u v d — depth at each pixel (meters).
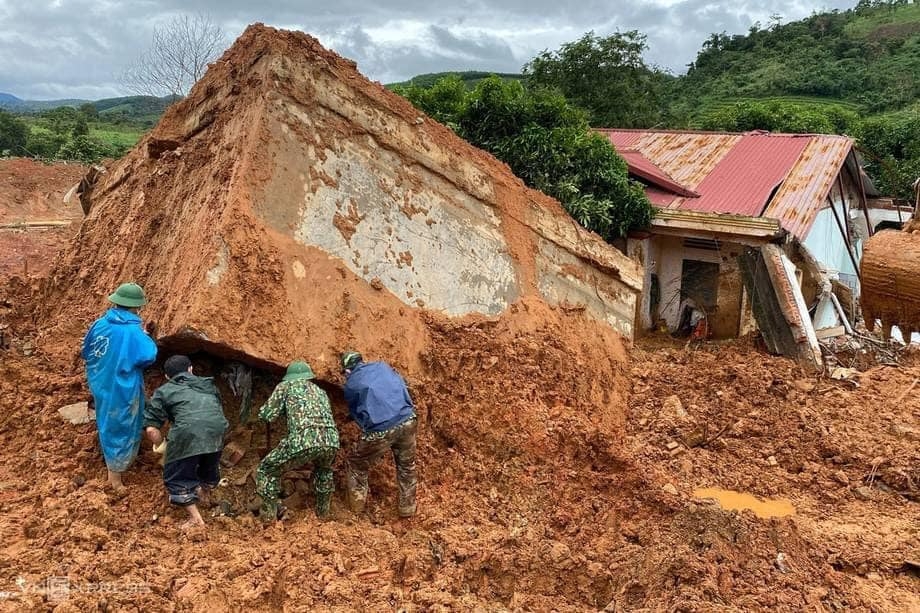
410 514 5.24
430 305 6.82
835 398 8.46
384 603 4.12
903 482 6.53
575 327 8.24
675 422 7.60
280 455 4.68
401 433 5.02
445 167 7.35
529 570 4.74
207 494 4.98
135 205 7.56
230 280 5.17
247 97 6.19
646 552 4.82
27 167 22.20
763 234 10.88
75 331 6.58
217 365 5.62
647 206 11.91
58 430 5.36
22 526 4.38
